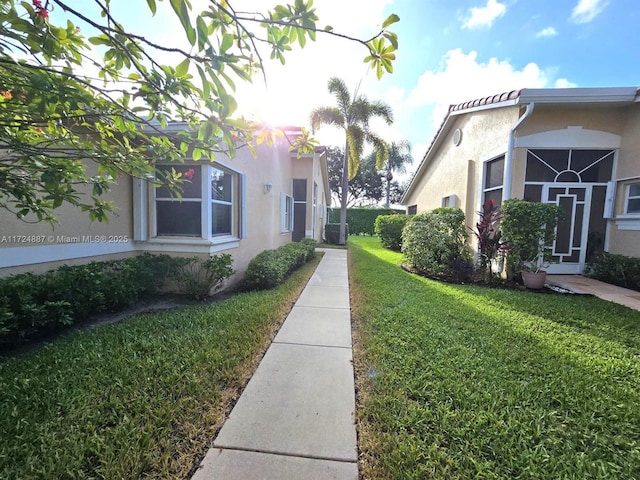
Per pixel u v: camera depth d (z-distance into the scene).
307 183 14.80
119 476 1.82
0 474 1.79
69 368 2.98
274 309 5.08
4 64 1.66
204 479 1.85
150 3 1.42
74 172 2.33
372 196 42.41
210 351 3.43
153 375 2.91
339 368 3.23
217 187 6.44
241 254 7.48
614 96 7.00
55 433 2.12
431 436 2.23
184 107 1.91
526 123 7.76
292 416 2.44
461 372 3.11
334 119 15.50
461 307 5.34
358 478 1.90
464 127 10.34
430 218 9.24
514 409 2.55
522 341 3.94
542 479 1.90
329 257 12.12
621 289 6.88
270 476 1.89
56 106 1.96
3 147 2.06
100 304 4.54
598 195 8.06
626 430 2.35
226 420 2.38
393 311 5.01
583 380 3.02
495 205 8.65
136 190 5.78
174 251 5.95
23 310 3.45
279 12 1.78
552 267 8.37
